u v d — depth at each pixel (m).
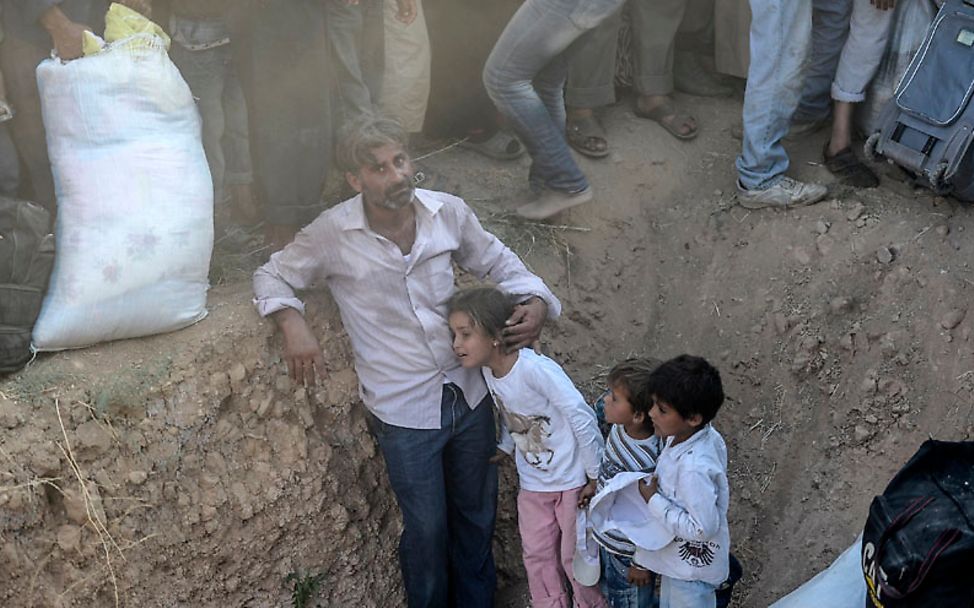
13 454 3.68
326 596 4.36
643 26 5.34
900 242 4.70
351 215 3.87
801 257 4.87
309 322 4.25
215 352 4.04
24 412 3.73
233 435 4.10
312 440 4.27
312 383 4.14
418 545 4.22
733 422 4.84
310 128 4.20
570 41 4.32
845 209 4.89
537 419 3.99
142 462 3.90
